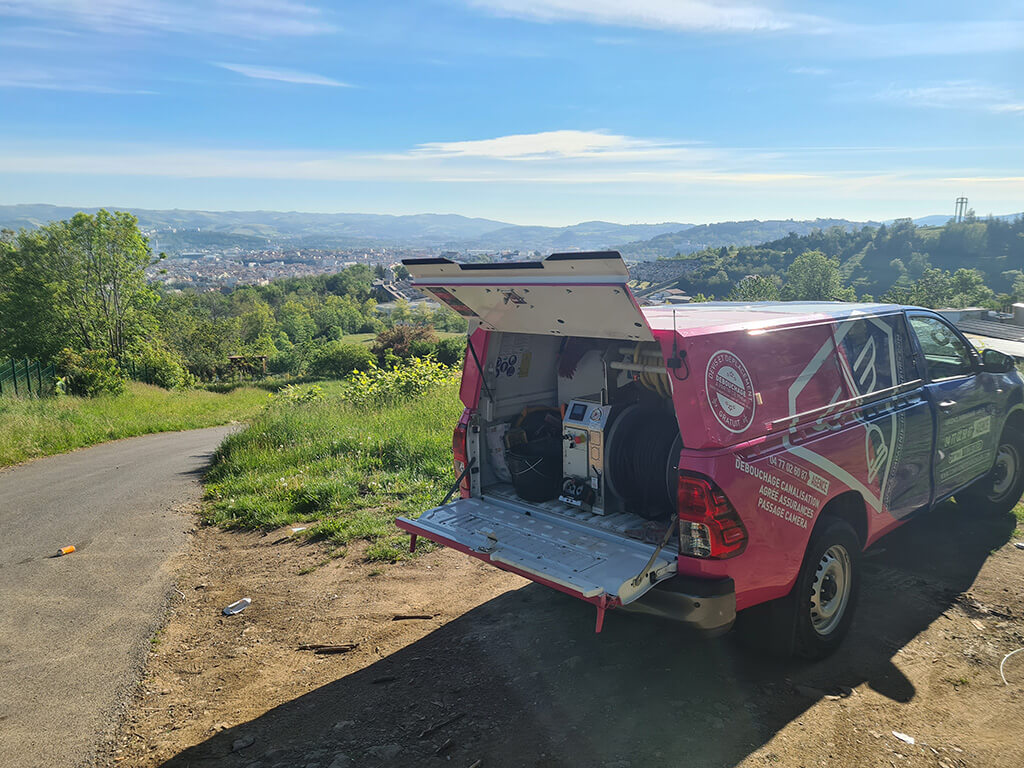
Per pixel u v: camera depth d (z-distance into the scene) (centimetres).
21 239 4872
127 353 4781
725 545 333
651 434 397
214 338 6394
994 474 592
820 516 393
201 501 901
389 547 626
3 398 2322
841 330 429
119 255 5006
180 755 342
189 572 623
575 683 384
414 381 1608
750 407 354
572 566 354
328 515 739
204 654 458
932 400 487
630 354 401
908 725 334
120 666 445
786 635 377
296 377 6209
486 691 382
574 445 419
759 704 354
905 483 466
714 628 332
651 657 409
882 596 471
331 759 329
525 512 439
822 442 390
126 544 720
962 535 572
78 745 356
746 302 543
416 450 921
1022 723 334
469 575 562
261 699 394
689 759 311
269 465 1009
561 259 329
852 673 382
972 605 454
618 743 326
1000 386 574
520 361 483
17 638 494
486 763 317
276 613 516
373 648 448
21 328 4816
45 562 670
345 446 1023
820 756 311
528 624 464
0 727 376
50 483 1123
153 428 2178
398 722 358
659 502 396
